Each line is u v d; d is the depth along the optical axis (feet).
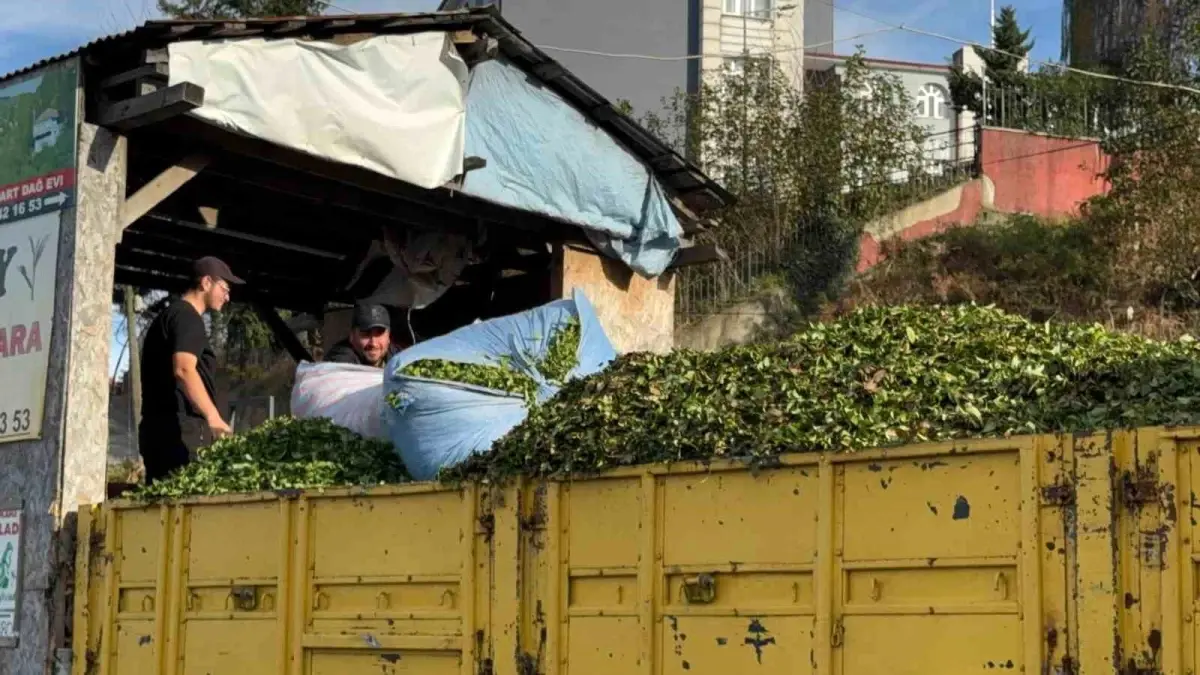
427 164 28.73
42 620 22.68
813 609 14.05
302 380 25.05
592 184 33.53
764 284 67.00
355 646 18.06
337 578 18.47
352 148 27.22
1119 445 12.24
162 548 20.54
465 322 39.50
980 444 13.04
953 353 17.24
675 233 35.94
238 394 79.36
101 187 23.79
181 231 35.94
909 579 13.52
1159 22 88.28
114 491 25.63
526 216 33.99
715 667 14.82
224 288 27.50
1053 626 12.42
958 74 100.07
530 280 37.60
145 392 26.27
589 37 103.50
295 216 35.37
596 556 16.05
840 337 18.16
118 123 23.70
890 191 72.59
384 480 21.11
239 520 19.70
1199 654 11.63
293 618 18.79
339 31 26.94
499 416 20.79
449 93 29.25
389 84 28.02
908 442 14.34
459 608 17.12
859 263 69.00
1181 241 60.59
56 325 23.41
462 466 17.78
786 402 16.11
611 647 15.70
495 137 31.07
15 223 24.40
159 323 26.25
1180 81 71.05
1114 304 60.39
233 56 24.84
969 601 13.02
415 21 28.14
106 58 23.76
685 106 81.10
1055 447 12.59
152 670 20.42
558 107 32.65
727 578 14.89
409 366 21.06
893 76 88.22
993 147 74.38
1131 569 12.06
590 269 35.42
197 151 26.32
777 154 71.61
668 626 15.25
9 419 23.89
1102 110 79.15
